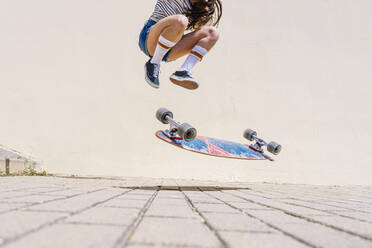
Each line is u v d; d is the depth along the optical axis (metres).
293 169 6.99
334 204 2.15
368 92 7.88
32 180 3.81
